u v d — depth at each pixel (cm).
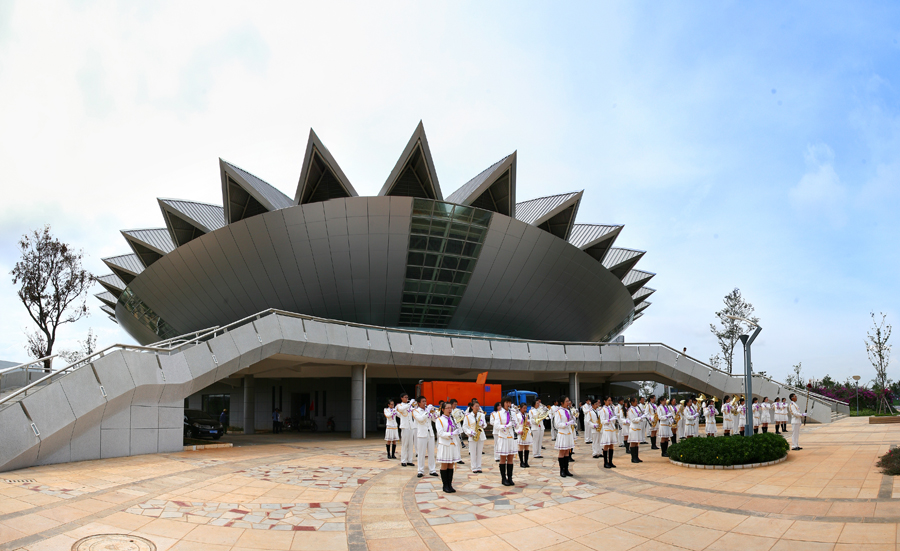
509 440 1292
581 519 960
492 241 3478
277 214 3253
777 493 1103
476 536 869
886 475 1233
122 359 1734
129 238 4459
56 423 1476
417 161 3478
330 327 2597
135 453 1752
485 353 3064
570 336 4312
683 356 3409
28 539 770
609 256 5103
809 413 3300
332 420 3831
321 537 861
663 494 1150
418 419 1432
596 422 1633
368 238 3316
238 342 2203
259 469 1512
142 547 771
